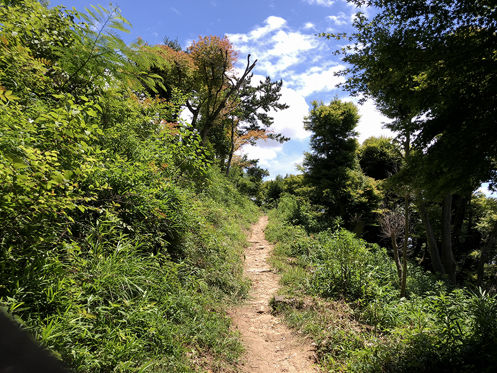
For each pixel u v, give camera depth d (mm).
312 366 4480
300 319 5684
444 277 13281
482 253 10602
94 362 2705
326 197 21797
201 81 19922
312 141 22484
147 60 3848
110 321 3328
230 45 18250
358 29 5641
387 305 5980
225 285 6566
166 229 5598
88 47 3766
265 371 4285
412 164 5594
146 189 5336
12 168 2426
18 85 3697
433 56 4922
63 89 4336
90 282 3521
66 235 3793
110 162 5562
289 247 11133
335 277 7230
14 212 2652
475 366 3756
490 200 18125
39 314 2785
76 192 3934
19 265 3023
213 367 3846
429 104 5340
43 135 3242
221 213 11195
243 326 5480
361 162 25453
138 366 3105
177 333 3998
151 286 4270
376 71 5664
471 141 4609
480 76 4836
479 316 4520
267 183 45562
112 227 4289
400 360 4152
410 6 4988
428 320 5086
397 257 8828
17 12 3943
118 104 5199
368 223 20062
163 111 9312
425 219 14242
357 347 4730
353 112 21500
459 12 4730
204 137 17375
